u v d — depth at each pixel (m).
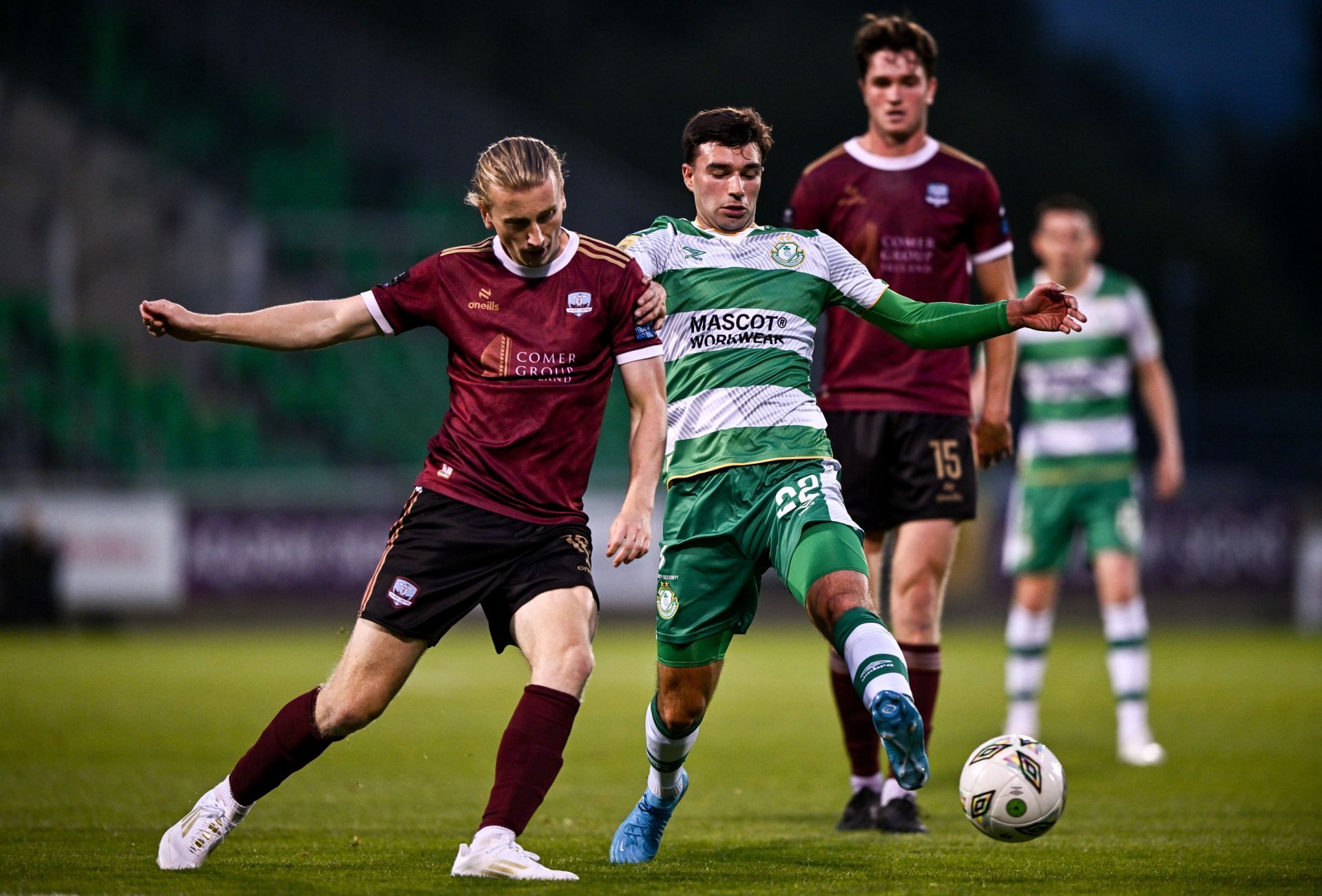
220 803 15.84
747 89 162.88
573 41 171.12
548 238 15.27
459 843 18.70
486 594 15.42
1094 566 32.56
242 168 107.31
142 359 91.06
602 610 74.62
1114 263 164.62
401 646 15.32
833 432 21.84
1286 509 78.12
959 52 188.50
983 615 76.00
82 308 97.00
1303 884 15.55
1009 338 22.06
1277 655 59.75
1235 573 77.56
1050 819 15.67
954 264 22.17
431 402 94.06
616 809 23.25
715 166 17.61
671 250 17.70
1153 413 35.16
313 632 69.38
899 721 13.88
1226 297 163.38
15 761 28.27
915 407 21.44
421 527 15.49
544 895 14.05
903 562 21.22
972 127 166.62
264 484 79.69
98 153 100.94
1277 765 29.06
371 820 21.55
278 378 91.06
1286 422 93.62
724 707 40.78
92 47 107.69
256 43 121.38
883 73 21.75
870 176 22.02
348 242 104.38
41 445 79.75
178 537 70.69
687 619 17.16
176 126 107.38
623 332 15.84
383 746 31.61
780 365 17.28
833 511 16.20
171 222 101.12
